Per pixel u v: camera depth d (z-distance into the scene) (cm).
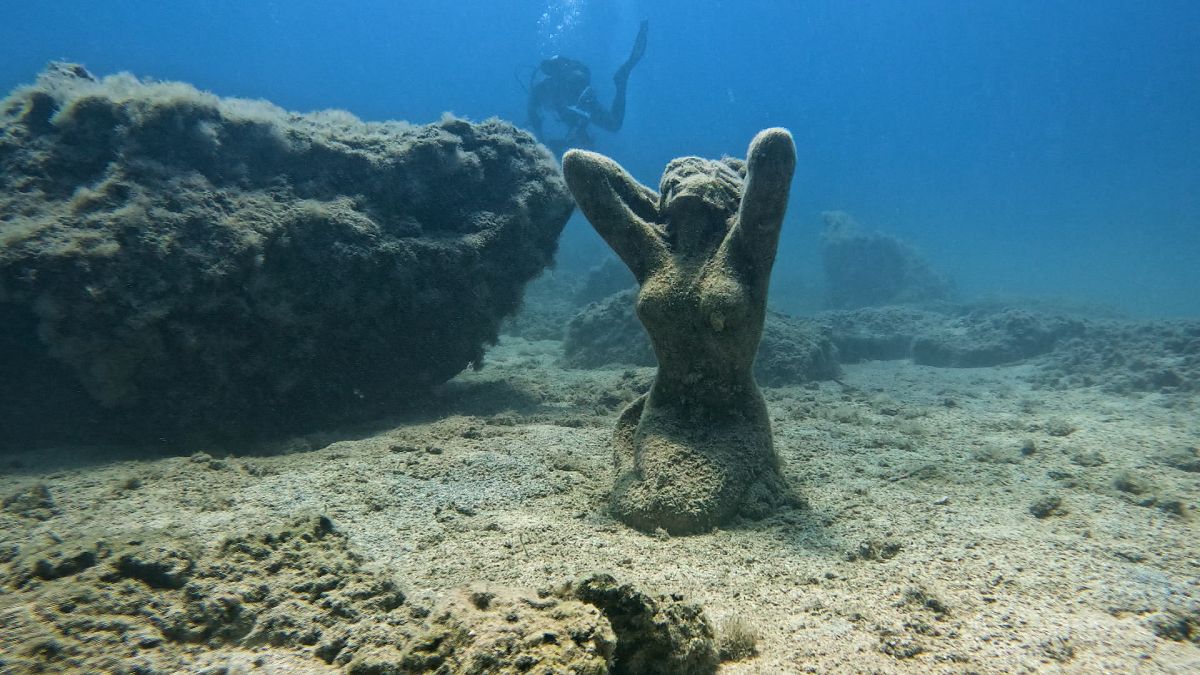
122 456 189
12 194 193
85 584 90
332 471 162
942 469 169
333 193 231
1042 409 253
